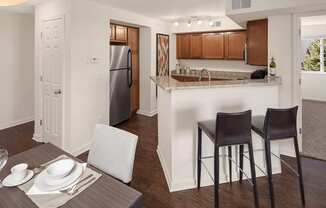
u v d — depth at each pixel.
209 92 2.71
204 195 2.60
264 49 4.02
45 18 3.79
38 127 4.18
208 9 4.55
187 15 5.20
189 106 2.67
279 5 3.08
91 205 1.11
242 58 5.75
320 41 7.53
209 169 2.82
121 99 5.16
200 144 2.62
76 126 3.62
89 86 3.86
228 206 2.39
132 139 1.58
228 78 6.05
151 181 2.88
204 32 6.18
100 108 4.17
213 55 6.17
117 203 1.12
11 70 5.00
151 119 5.66
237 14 3.51
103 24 4.11
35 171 1.45
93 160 1.80
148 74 5.84
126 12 4.71
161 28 6.09
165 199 2.52
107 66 4.29
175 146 2.67
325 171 3.09
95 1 3.82
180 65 6.99
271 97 2.94
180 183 2.71
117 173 1.62
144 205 2.41
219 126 2.15
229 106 2.79
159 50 6.03
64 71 3.54
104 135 1.76
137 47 5.87
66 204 1.12
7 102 4.98
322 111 6.41
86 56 3.74
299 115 3.59
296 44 3.45
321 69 7.63
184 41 6.59
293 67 3.49
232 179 2.88
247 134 2.23
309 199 2.49
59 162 1.46
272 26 3.58
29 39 5.28
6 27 4.84
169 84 2.76
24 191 1.24
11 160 1.61
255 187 2.28
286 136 2.35
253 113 2.89
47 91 3.90
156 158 3.54
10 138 4.33
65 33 3.46
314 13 3.32
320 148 3.83
